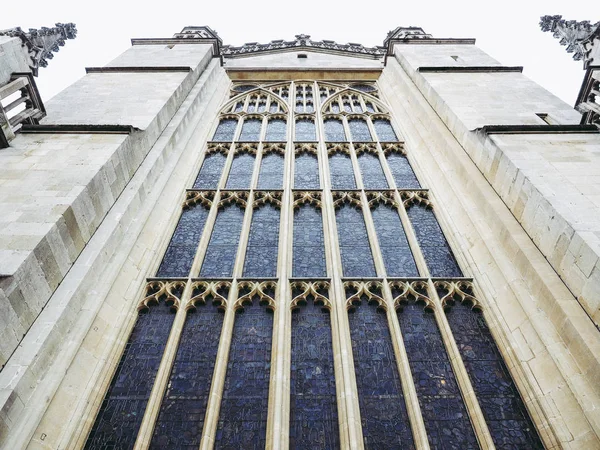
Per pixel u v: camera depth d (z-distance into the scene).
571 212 8.69
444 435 7.39
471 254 10.77
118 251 9.91
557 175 9.87
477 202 11.52
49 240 8.19
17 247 7.77
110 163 10.70
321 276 10.55
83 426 7.14
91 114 13.89
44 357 7.15
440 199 13.01
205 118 18.16
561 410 7.20
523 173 9.99
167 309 9.56
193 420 7.56
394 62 22.05
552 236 8.84
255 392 7.98
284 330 8.80
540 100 15.09
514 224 10.05
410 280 10.18
